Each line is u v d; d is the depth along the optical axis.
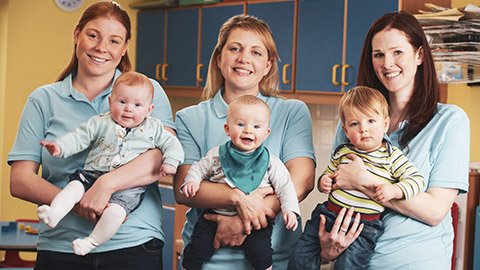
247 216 1.76
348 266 1.82
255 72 1.93
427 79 1.84
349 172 1.82
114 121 1.81
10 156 1.84
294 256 1.94
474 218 3.00
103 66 1.84
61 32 4.50
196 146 1.95
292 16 3.64
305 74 3.62
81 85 1.90
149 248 1.87
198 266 1.88
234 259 1.86
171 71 4.31
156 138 1.83
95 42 1.82
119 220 1.74
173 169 1.77
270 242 1.85
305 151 1.94
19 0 4.36
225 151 1.82
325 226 1.88
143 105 1.79
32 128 1.86
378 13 3.28
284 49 3.70
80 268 1.82
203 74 4.10
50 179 1.86
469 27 2.80
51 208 1.66
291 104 2.01
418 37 1.82
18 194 1.81
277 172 1.81
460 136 1.81
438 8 3.01
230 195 1.77
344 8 3.41
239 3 3.88
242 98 1.80
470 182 2.98
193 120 1.98
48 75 4.48
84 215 1.74
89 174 1.78
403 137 1.84
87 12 1.85
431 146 1.82
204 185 1.81
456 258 3.02
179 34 4.24
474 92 3.30
